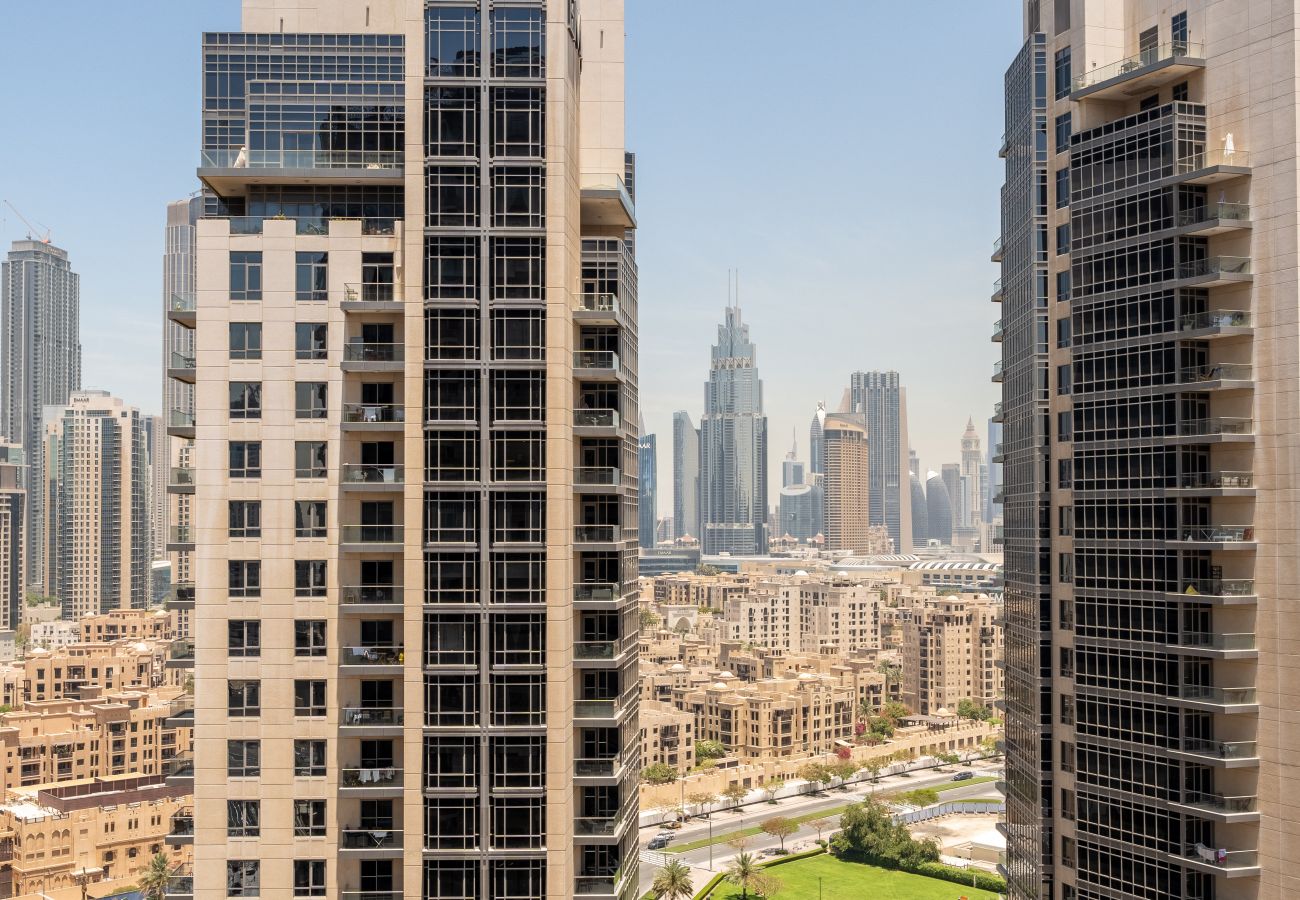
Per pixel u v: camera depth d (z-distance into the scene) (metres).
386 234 68.62
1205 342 70.62
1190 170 70.94
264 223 68.19
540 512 66.44
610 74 75.00
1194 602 69.56
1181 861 68.62
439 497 66.31
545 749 65.75
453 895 65.31
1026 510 87.94
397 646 67.50
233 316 68.12
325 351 67.94
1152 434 71.81
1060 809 81.94
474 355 66.69
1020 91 93.12
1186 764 69.19
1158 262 71.94
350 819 66.81
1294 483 66.12
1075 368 77.25
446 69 67.31
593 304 72.06
